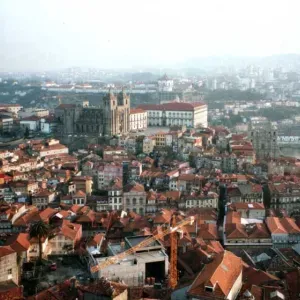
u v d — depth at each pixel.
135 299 199.50
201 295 189.88
